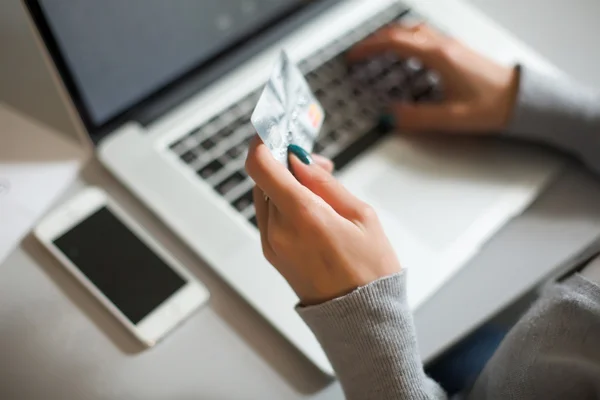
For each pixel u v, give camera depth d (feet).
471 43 2.28
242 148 1.94
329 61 2.19
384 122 2.04
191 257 1.77
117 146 1.92
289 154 1.47
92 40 1.71
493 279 1.78
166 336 1.66
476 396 1.64
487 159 2.00
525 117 1.94
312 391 1.60
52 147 1.93
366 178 1.93
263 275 1.70
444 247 1.80
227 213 1.80
